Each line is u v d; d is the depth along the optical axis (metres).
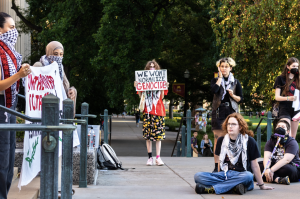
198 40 20.95
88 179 4.96
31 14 19.09
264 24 11.77
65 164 3.11
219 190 4.32
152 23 17.31
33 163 3.32
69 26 16.30
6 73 2.87
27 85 3.44
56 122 1.77
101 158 6.54
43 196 1.76
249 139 4.55
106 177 5.68
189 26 20.59
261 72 12.95
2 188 2.72
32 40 24.05
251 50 13.04
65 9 16.53
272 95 12.99
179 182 5.30
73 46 17.25
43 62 4.36
